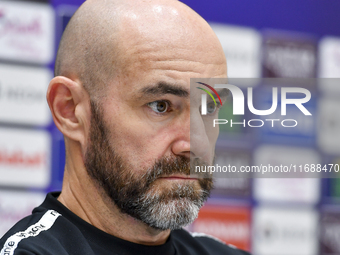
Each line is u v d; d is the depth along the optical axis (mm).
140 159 3061
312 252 8773
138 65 3035
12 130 7273
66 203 3502
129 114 3078
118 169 3102
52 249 2951
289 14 8812
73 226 3211
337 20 9094
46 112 7441
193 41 3145
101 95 3156
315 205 8797
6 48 7277
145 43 3055
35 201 7320
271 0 8711
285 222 8633
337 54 9023
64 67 3414
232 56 8430
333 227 8867
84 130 3299
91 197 3320
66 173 3568
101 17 3260
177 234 4113
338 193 8875
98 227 3346
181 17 3199
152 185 3049
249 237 8430
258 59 8547
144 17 3143
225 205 8328
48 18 7496
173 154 3074
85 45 3271
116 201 3141
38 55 7438
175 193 3047
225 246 4469
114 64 3102
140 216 3094
